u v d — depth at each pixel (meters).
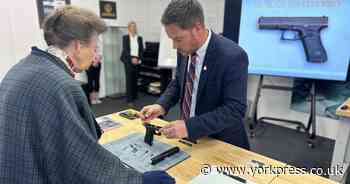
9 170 0.60
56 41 0.66
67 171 0.60
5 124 0.60
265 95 3.45
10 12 2.24
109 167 0.63
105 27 0.75
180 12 0.96
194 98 1.24
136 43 4.35
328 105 2.97
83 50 0.69
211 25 3.92
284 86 3.23
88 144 0.61
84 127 0.63
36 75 0.61
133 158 1.00
